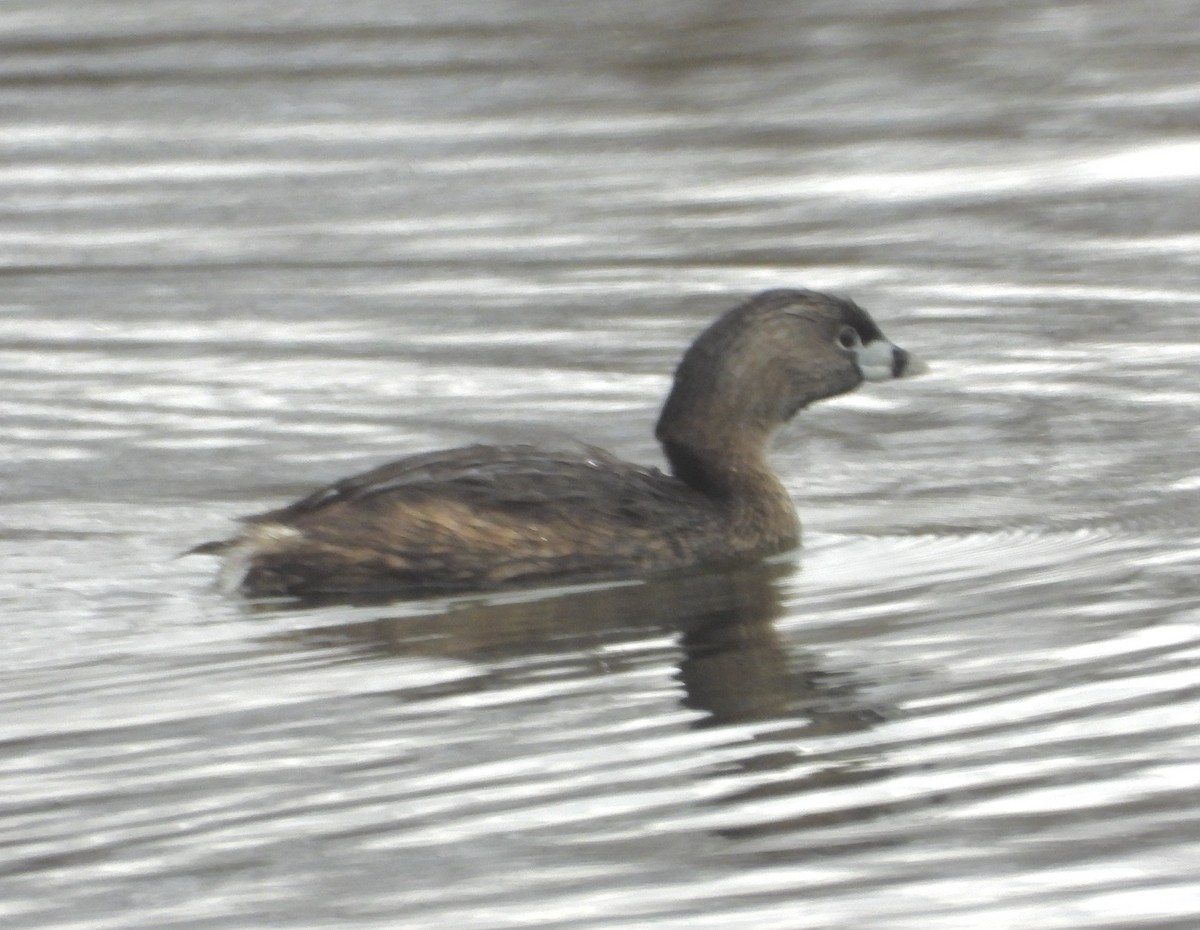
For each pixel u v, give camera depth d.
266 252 21.39
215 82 28.08
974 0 31.36
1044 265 19.91
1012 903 8.09
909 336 18.11
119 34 30.62
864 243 20.86
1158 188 22.19
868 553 13.03
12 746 10.03
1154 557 12.48
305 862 8.69
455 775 9.51
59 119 26.67
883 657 10.94
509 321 18.84
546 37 29.75
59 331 18.92
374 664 11.07
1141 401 16.16
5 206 23.44
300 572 12.38
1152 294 18.91
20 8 32.22
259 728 10.17
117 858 8.78
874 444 15.60
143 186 24.02
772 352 13.41
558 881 8.42
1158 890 8.13
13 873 8.68
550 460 12.90
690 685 10.59
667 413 13.44
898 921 7.99
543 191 23.19
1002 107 25.56
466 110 26.48
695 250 20.80
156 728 10.21
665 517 12.85
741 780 9.34
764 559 12.97
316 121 26.28
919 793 9.12
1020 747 9.57
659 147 24.61
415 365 17.69
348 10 31.81
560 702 10.40
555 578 12.53
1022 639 11.09
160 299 19.89
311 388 17.12
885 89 26.55
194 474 15.07
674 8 31.09
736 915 8.09
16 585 12.65
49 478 14.99
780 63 28.09
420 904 8.27
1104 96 25.75
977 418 16.03
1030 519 13.56
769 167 23.67
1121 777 9.17
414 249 21.25
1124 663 10.61
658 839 8.77
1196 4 30.33
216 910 8.29
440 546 12.35
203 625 11.82
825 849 8.62
